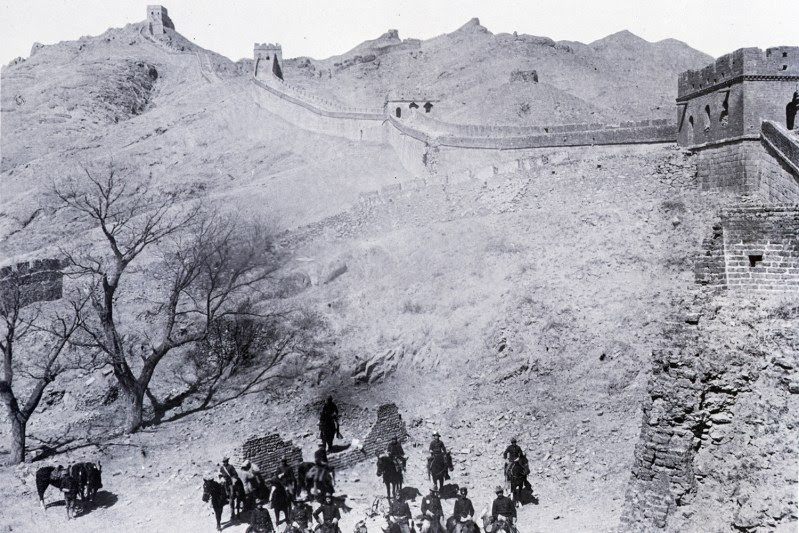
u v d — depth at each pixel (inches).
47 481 1029.2
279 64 5187.0
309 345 1544.0
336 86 7298.2
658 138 1994.3
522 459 950.4
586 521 857.5
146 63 6998.0
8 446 1355.8
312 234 2190.0
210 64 6909.5
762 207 744.3
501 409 1234.6
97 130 5502.0
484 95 4687.5
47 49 7677.2
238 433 1280.8
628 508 708.7
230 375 1494.8
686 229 1547.7
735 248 745.6
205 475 1111.6
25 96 6151.6
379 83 7258.9
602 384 1215.6
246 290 1776.6
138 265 2100.1
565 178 1916.8
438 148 2657.5
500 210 1935.3
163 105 5767.7
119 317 1780.3
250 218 2539.4
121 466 1191.6
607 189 1833.2
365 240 2075.5
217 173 3715.6
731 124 1657.2
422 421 1262.3
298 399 1390.3
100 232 2733.8
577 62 6963.6
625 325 1316.4
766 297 726.5
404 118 3277.6
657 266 1461.6
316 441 1182.9
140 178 3777.1
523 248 1700.3
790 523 615.5
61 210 3378.4
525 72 4815.5
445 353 1441.9
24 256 2571.4
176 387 1513.3
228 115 4411.9
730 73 1657.2
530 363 1316.4
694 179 1750.7
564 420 1160.2
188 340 1416.1
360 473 1089.4
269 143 3983.8
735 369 697.0
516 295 1499.8
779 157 1539.1
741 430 681.0
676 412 703.1
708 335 717.3
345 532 888.9
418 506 950.4
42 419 1466.5
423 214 2091.5
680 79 1870.1
